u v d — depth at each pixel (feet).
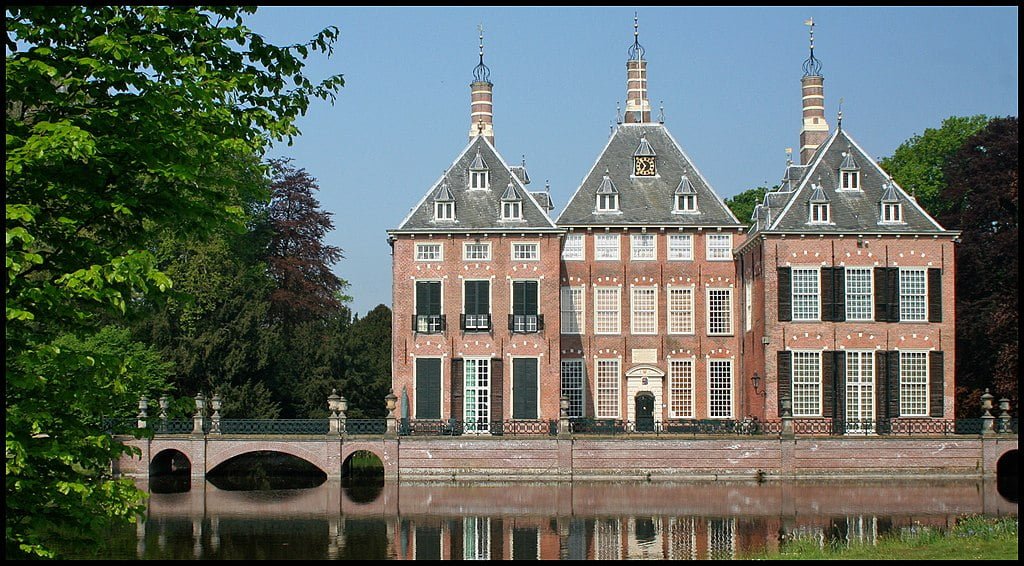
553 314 186.91
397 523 124.67
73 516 61.52
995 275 195.00
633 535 114.21
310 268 232.32
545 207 213.66
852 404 180.65
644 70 214.07
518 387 185.98
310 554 105.29
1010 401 183.52
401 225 188.65
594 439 166.40
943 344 181.68
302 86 66.03
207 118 60.75
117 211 58.70
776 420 178.40
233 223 63.16
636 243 200.34
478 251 187.93
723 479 164.45
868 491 149.48
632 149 206.90
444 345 186.50
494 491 153.58
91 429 61.77
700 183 204.23
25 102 57.77
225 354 197.06
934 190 232.12
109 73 56.08
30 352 55.98
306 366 219.41
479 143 197.26
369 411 240.12
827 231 181.37
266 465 203.82
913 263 182.39
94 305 60.03
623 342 198.70
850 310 181.68
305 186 235.81
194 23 60.29
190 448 167.22
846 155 187.73
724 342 199.21
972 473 164.86
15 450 55.26
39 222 58.85
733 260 200.64
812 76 209.97
